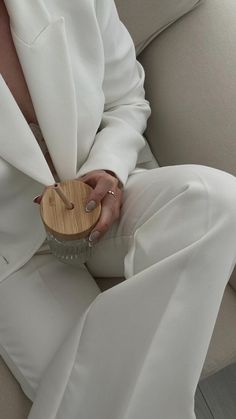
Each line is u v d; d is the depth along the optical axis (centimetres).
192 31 113
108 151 96
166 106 113
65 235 84
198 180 83
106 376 85
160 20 113
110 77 102
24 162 88
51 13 91
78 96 94
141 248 85
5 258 96
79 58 95
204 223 80
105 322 85
